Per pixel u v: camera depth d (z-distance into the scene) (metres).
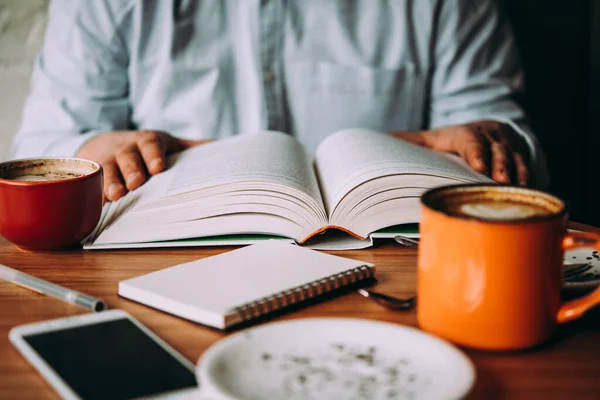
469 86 1.61
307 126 1.65
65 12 1.51
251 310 0.54
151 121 1.59
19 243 0.73
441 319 0.49
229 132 1.61
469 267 0.47
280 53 1.60
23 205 0.69
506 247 0.46
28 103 1.52
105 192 0.87
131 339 0.49
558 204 0.49
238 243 0.74
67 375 0.43
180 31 1.55
